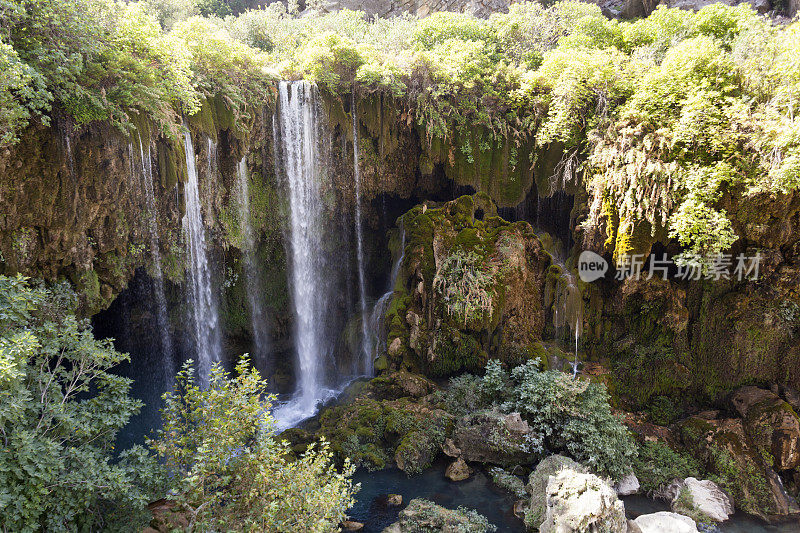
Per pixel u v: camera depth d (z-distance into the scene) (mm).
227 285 13383
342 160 14109
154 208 10617
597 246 11969
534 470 9469
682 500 8891
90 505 5715
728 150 9930
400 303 12789
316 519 5648
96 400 6367
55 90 7773
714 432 10141
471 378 11750
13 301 5949
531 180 13992
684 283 11562
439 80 13617
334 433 10398
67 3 7477
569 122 12414
